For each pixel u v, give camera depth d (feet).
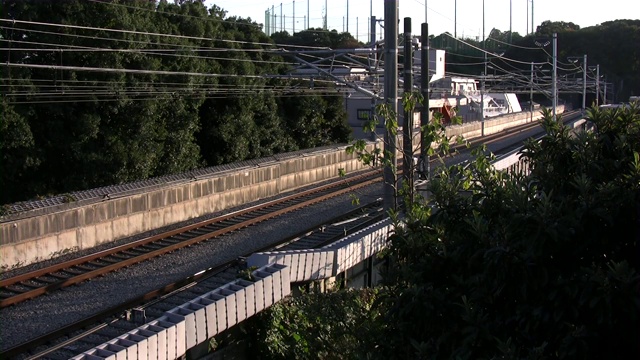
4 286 33.96
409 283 17.83
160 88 67.05
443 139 32.63
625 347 14.21
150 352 23.43
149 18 69.41
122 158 63.36
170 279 35.96
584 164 16.51
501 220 15.79
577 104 221.05
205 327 26.08
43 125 60.90
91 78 61.98
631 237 14.90
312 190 68.33
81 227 42.93
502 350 14.05
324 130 99.09
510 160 72.18
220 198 58.44
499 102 191.01
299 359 30.04
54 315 29.94
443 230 18.56
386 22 38.81
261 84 84.07
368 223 52.42
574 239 14.74
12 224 37.68
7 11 59.21
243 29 90.27
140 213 48.57
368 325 22.97
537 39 153.79
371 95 58.85
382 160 33.55
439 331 16.58
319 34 172.35
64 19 60.44
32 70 60.59
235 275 35.50
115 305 30.91
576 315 14.21
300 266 33.24
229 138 78.74
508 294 15.38
